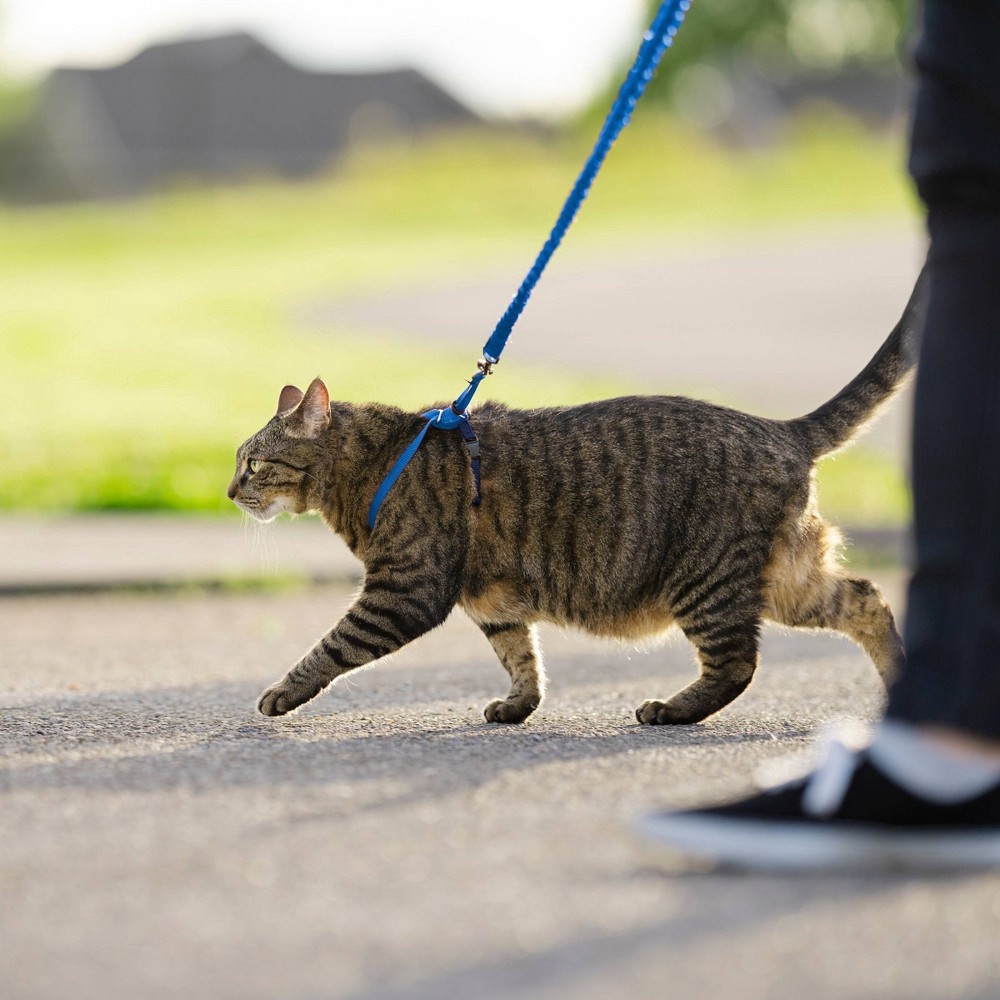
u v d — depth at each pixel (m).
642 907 4.14
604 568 7.66
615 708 7.93
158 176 114.00
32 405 22.72
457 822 4.99
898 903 4.14
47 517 16.48
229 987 3.67
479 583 7.71
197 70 119.19
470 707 7.86
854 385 7.88
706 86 113.94
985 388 4.61
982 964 3.74
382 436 8.02
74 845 4.79
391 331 33.06
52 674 9.04
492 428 7.81
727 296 38.69
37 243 61.09
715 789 5.45
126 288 44.25
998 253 4.62
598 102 103.44
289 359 27.81
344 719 7.32
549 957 3.81
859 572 13.84
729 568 7.50
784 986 3.63
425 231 63.56
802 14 116.12
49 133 103.62
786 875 4.39
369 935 3.98
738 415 7.76
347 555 14.46
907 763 4.45
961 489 4.62
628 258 50.47
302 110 121.50
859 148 81.25
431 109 125.81
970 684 4.54
